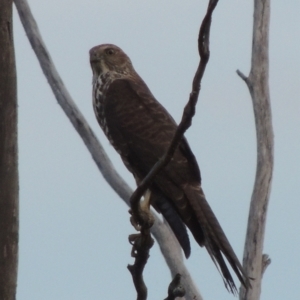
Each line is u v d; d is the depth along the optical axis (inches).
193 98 281.3
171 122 450.6
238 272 356.8
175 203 398.9
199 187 406.0
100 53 491.5
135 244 326.3
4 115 373.1
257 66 468.8
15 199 375.2
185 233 397.4
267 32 471.5
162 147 436.5
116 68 491.2
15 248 374.9
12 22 375.9
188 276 490.3
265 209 445.7
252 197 449.4
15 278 375.2
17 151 376.5
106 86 476.1
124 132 450.0
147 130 443.8
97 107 478.9
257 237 439.2
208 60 274.7
